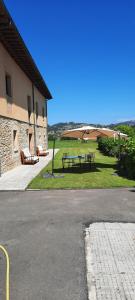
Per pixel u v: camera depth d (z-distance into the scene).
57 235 6.56
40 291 4.38
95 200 9.61
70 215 8.01
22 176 14.81
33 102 25.80
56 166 19.45
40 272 4.93
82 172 16.33
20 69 20.17
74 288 4.44
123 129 32.19
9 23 12.70
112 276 4.77
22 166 19.47
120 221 7.46
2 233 6.73
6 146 16.30
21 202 9.50
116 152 24.33
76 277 4.75
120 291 4.35
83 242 6.15
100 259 5.37
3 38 14.53
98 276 4.77
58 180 13.52
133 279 4.67
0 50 14.95
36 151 27.77
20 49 16.45
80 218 7.74
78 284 4.55
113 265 5.14
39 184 12.47
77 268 5.04
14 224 7.34
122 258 5.41
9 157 17.00
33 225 7.24
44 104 34.91
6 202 9.52
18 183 12.74
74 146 45.41
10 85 17.48
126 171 15.88
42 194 10.64
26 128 22.44
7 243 6.15
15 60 18.42
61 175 15.11
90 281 4.62
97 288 4.43
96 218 7.72
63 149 38.72
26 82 22.52
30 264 5.21
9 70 16.95
